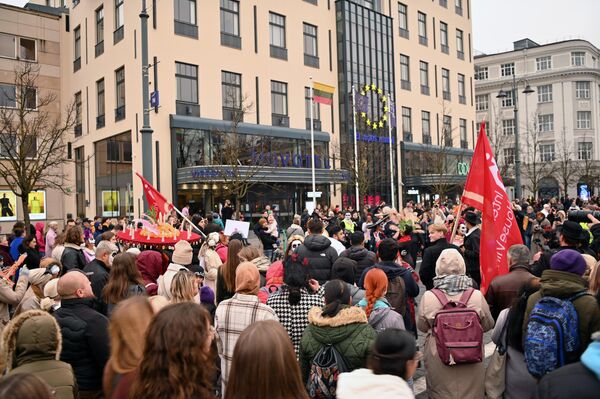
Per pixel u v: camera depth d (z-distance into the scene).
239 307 4.18
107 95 30.16
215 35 29.19
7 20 32.25
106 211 30.34
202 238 9.22
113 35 29.52
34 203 32.03
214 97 28.94
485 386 4.30
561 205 27.36
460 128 47.59
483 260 6.18
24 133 20.92
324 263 6.46
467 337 4.11
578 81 62.00
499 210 6.26
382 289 4.55
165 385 2.41
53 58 34.34
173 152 26.88
